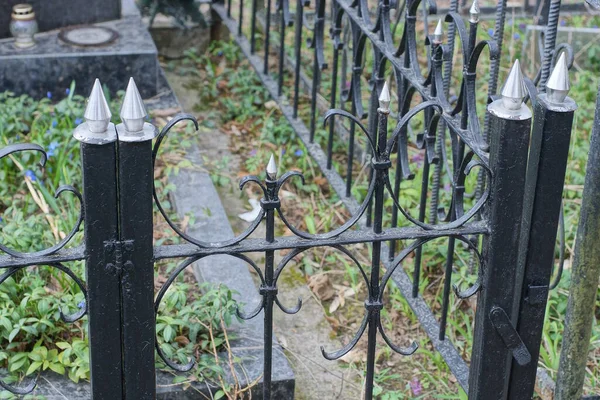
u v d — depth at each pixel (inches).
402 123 116.0
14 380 140.0
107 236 107.2
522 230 121.2
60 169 186.5
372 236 118.3
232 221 197.9
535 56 238.5
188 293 164.7
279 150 217.3
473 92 130.7
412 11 152.9
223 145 226.1
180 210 189.2
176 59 271.1
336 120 224.4
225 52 266.4
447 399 151.6
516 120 110.9
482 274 120.0
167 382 140.8
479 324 122.5
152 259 109.6
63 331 149.0
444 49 139.0
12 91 229.3
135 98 103.2
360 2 173.8
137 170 105.0
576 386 129.5
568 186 194.1
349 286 178.2
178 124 223.5
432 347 163.2
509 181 114.1
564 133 115.5
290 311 120.0
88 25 247.3
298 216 200.4
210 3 271.4
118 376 114.6
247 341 151.9
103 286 109.3
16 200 185.2
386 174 116.3
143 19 273.9
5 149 103.1
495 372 124.0
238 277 169.0
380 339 164.7
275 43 264.8
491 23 269.7
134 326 112.0
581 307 124.2
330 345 163.3
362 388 153.9
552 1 135.6
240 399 143.3
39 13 239.9
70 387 140.9
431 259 179.2
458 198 142.0
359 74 180.2
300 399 151.1
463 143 141.3
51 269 156.4
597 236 120.0
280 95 220.8
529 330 124.3
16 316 142.0
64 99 219.3
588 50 248.2
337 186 189.2
